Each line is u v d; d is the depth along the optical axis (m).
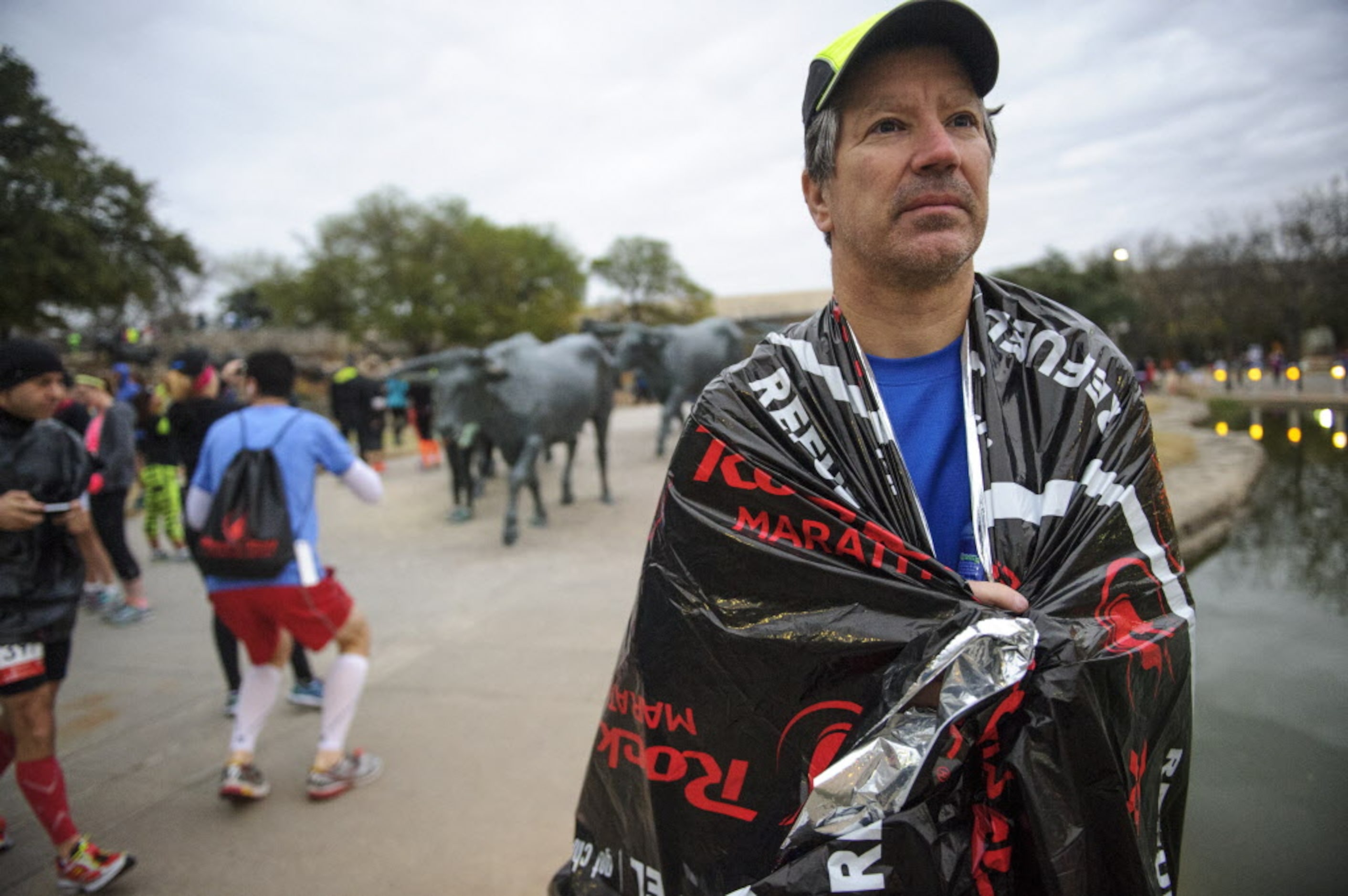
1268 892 2.09
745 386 1.13
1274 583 4.83
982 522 1.04
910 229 1.05
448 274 42.38
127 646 4.67
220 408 4.14
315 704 3.67
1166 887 1.03
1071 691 0.89
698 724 1.08
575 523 7.66
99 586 5.62
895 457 1.08
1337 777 2.61
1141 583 0.99
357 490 3.00
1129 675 0.92
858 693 0.99
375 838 2.59
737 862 1.07
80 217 22.73
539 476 10.48
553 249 45.78
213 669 4.28
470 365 7.04
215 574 2.72
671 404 11.35
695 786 1.09
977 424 1.09
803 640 1.00
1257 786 2.58
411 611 5.12
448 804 2.78
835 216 1.14
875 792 0.92
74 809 2.86
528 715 3.46
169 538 6.69
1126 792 0.90
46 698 2.32
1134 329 35.78
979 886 0.91
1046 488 1.03
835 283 1.20
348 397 11.38
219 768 3.14
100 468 4.29
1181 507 5.93
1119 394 1.08
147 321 32.16
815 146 1.15
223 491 2.71
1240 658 3.65
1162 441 9.95
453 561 6.45
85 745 3.40
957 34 1.06
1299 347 30.45
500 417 7.13
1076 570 0.97
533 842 2.53
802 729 1.02
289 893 2.33
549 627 4.63
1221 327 36.72
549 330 43.97
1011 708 0.91
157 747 3.35
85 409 5.27
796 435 1.09
